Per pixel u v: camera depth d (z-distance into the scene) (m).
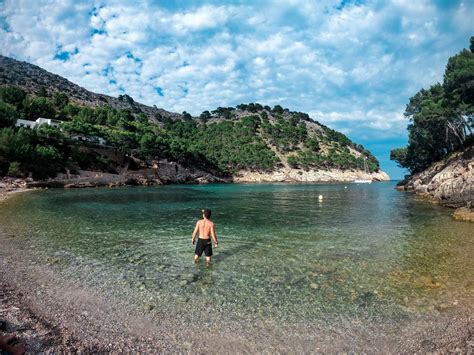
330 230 18.56
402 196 47.41
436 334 6.70
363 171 166.75
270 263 11.74
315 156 158.88
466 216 22.27
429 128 65.56
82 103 162.62
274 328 6.98
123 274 10.40
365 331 6.84
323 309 7.90
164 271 10.75
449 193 32.56
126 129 112.94
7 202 32.03
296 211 28.12
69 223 20.12
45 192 47.19
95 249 13.59
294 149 168.00
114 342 6.35
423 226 19.89
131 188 64.38
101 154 79.50
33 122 87.62
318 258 12.43
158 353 6.00
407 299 8.46
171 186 78.19
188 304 8.16
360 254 13.03
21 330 6.61
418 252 13.34
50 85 170.62
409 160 91.56
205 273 10.59
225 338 6.55
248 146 157.12
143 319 7.34
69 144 74.38
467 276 10.24
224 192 57.84
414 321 7.27
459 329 6.87
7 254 12.48
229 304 8.17
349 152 180.38
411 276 10.29
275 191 62.41
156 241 15.24
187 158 112.31
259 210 28.94
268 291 9.05
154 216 24.17
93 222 20.73
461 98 51.06
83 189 57.22
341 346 6.28
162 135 124.56
